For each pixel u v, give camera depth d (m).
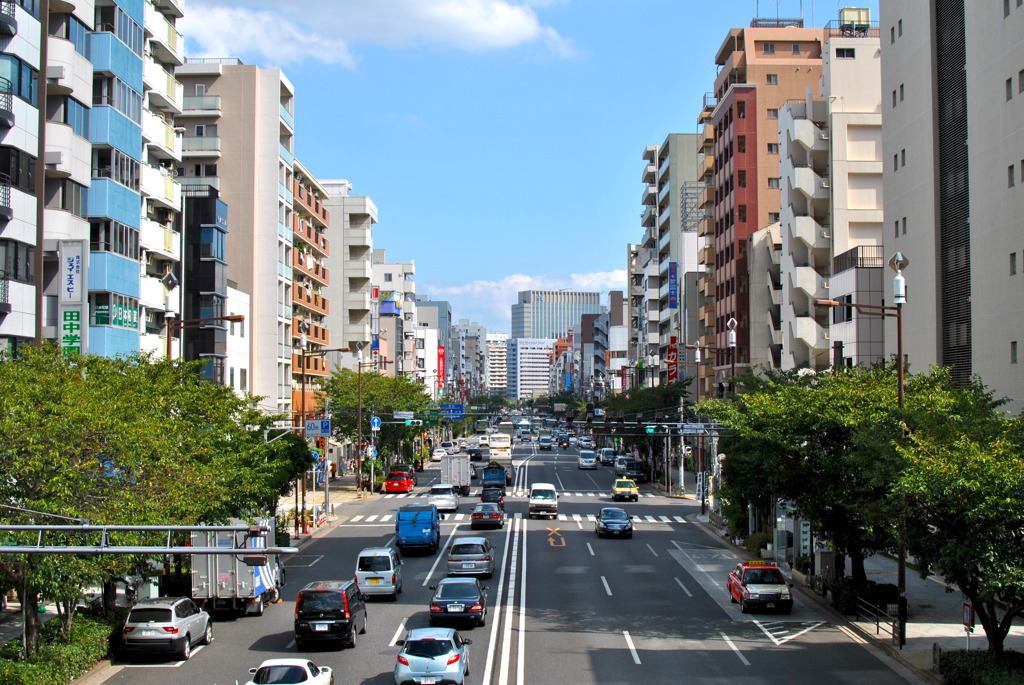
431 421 94.88
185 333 59.66
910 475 21.75
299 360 85.44
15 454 22.48
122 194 44.06
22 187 37.12
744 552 47.50
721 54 101.00
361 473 85.88
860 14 70.94
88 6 42.81
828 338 61.94
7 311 35.75
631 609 33.31
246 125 77.44
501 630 29.80
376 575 34.50
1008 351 36.78
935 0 44.66
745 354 82.69
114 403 25.59
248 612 32.41
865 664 25.38
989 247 38.38
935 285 43.97
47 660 23.28
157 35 50.25
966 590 22.64
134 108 45.97
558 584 38.25
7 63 36.19
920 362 45.56
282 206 79.69
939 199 44.06
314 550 49.09
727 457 48.09
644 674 24.23
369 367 107.81
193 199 60.56
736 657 26.17
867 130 61.91
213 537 32.28
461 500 74.12
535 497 62.28
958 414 25.09
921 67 45.62
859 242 61.28
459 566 39.28
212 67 77.50
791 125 66.88
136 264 45.38
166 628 25.61
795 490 33.09
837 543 32.97
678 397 88.81
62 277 38.53
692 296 106.62
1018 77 36.28
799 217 64.94
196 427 33.12
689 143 120.06
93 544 23.03
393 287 163.50
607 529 51.88
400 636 28.92
